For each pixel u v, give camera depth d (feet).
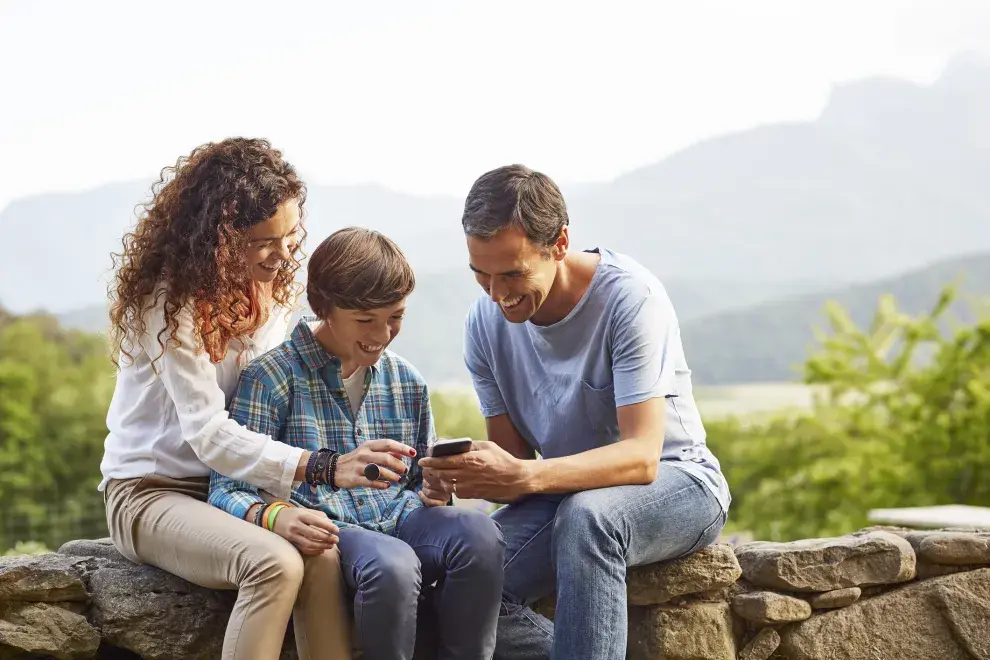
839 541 9.51
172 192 8.09
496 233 8.00
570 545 7.97
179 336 7.71
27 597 8.06
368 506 8.34
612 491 8.21
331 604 7.52
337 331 8.05
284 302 8.79
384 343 8.07
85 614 8.34
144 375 8.00
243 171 7.99
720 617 9.12
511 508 9.37
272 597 7.19
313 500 8.13
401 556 7.52
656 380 8.46
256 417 7.98
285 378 8.14
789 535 34.86
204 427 7.65
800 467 36.47
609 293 8.65
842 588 9.32
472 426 30.30
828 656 9.26
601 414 8.92
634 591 8.97
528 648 8.80
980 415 32.89
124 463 8.14
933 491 32.99
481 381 9.60
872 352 35.96
